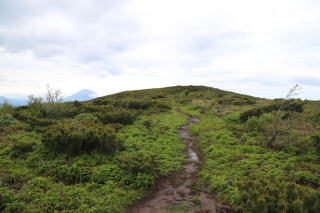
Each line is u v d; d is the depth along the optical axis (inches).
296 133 382.9
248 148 380.5
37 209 177.6
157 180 275.4
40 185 224.1
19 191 208.4
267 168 283.9
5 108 614.5
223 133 523.2
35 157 293.6
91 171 262.2
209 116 890.7
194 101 1632.6
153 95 2091.5
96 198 208.4
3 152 303.1
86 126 422.0
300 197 171.3
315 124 499.5
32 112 570.6
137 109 927.0
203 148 439.8
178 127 663.1
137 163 269.7
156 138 474.9
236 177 267.6
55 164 272.5
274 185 190.5
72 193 210.1
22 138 371.6
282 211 155.0
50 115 583.8
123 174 263.1
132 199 218.2
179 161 350.6
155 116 804.6
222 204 209.3
